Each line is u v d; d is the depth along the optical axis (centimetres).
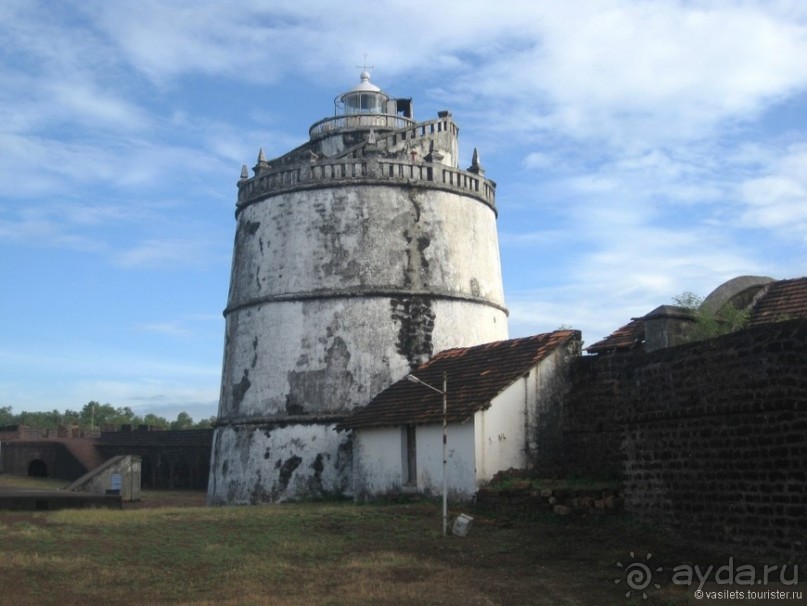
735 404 1575
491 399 2341
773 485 1481
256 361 3077
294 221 3106
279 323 3044
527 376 2428
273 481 2920
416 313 3020
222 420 3181
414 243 3080
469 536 1861
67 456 5291
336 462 2861
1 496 2544
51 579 1495
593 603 1265
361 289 2989
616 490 1997
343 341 2959
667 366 1786
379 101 3566
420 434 2480
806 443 1416
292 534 1930
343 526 2027
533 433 2412
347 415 2894
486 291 3269
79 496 2655
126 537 1894
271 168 3300
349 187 3080
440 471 2400
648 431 1845
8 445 5719
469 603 1274
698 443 1677
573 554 1642
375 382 2933
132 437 5188
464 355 2783
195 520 2134
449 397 2475
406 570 1530
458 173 3234
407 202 3103
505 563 1584
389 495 2534
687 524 1695
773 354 1501
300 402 2948
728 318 2209
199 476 4741
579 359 2500
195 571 1553
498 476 2320
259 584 1434
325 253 3038
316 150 3497
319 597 1327
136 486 3694
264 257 3156
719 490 1611
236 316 3222
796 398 1441
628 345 2375
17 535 1892
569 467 2442
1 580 1471
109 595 1376
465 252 3195
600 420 2394
